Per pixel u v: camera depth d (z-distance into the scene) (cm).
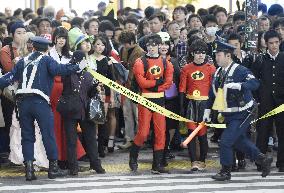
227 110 2680
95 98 2844
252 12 3142
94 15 5238
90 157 2892
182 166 3106
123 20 4384
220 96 2686
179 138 3450
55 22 3962
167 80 2870
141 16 5059
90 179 2770
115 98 3372
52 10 4834
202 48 2955
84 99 2816
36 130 2878
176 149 3522
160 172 2900
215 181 2739
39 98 2703
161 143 2880
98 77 2834
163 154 3041
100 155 3312
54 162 2780
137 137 2897
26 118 2720
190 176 2852
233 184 2677
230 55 2700
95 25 3772
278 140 2952
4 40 3300
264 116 2900
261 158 2722
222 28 4100
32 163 2748
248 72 2672
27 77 2703
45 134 2734
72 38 2981
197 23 4019
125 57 3403
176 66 3111
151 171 2928
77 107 2777
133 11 5047
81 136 3050
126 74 3309
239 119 2680
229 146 2695
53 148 2758
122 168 3031
